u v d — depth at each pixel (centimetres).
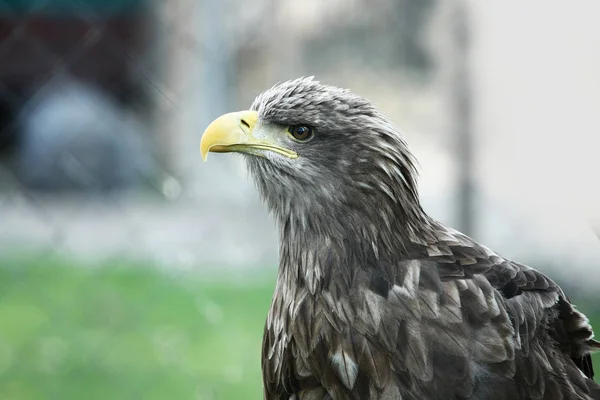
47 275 1229
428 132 1198
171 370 1034
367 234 598
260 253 1267
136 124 1396
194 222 1284
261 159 616
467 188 1105
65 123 1380
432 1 1135
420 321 583
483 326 578
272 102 618
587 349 624
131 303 1155
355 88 1234
